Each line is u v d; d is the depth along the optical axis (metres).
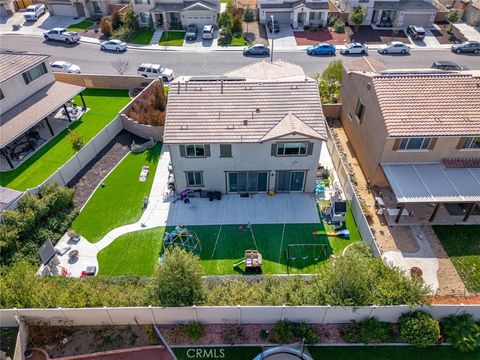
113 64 50.09
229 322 21.94
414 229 28.28
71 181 32.59
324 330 21.69
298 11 58.03
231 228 28.69
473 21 60.00
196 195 31.52
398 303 21.05
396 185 28.23
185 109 29.50
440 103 29.34
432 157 29.92
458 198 27.17
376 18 60.06
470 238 27.58
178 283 20.94
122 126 38.78
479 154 29.78
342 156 35.84
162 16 59.06
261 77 35.19
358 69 36.91
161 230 28.52
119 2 64.75
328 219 29.38
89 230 28.50
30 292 21.84
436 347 21.02
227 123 28.88
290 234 28.22
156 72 46.19
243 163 29.84
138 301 21.55
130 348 21.14
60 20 63.12
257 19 61.66
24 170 33.34
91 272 25.34
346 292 21.20
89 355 20.88
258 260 25.39
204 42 55.88
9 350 20.97
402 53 52.62
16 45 55.34
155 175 33.47
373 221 28.94
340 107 40.31
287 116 29.11
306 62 50.66
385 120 28.58
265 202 30.98
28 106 35.97
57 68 46.91
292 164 29.94
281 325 21.17
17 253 25.66
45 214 28.02
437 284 24.53
